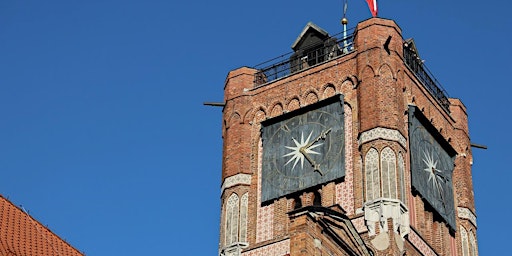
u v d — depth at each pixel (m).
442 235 63.47
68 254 46.28
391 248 57.00
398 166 60.50
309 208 44.62
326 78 65.56
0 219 44.59
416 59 67.69
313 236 44.56
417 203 61.56
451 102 70.44
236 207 63.84
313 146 63.47
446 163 66.75
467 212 66.50
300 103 65.69
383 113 62.00
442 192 64.81
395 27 65.94
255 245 61.72
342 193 60.84
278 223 61.84
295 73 67.06
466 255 65.06
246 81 68.69
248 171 65.06
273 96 67.12
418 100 66.00
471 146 70.31
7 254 42.47
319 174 62.16
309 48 68.50
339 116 63.59
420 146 64.00
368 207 58.88
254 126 66.81
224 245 62.81
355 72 64.62
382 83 63.19
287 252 59.94
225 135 67.69
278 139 65.00
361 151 61.25
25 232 45.12
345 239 47.03
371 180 59.81
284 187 62.94
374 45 64.50
